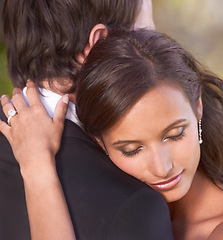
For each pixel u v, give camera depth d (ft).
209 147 7.06
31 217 5.41
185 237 6.68
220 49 26.61
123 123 5.34
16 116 6.05
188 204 6.82
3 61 18.63
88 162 5.48
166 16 25.84
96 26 6.37
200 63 7.64
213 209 6.76
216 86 7.61
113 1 6.51
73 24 6.42
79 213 5.17
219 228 6.08
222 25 27.58
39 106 6.07
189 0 28.14
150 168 5.62
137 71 5.29
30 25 6.54
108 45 5.57
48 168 5.52
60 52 6.46
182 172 5.90
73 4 6.36
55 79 6.36
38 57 6.50
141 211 4.99
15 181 5.82
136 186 5.20
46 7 6.42
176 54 5.81
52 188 5.40
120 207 4.98
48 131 5.76
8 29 7.07
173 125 5.43
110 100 5.27
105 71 5.34
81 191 5.26
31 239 5.44
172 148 5.65
